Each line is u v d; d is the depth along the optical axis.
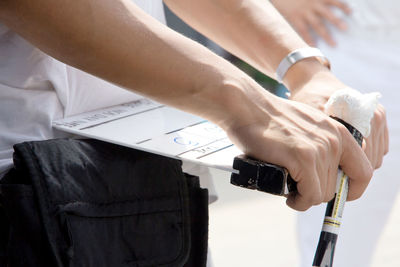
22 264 0.89
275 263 2.36
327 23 1.65
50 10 0.81
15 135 1.00
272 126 0.90
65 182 0.92
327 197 0.96
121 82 0.88
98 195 0.95
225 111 0.89
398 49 1.57
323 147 0.90
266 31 1.24
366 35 1.59
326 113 1.02
